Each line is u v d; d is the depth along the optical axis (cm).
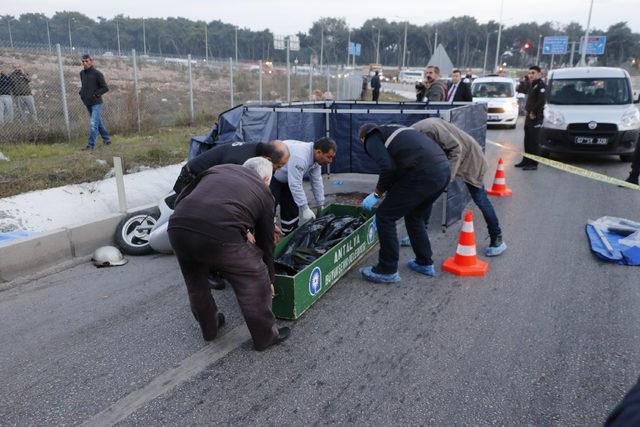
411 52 11012
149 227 558
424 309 409
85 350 350
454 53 11031
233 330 378
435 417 281
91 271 489
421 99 1142
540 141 1048
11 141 952
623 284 452
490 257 524
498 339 362
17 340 362
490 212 516
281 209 563
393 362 334
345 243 463
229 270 319
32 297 431
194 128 1259
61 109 1106
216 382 314
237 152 448
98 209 646
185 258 321
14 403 295
